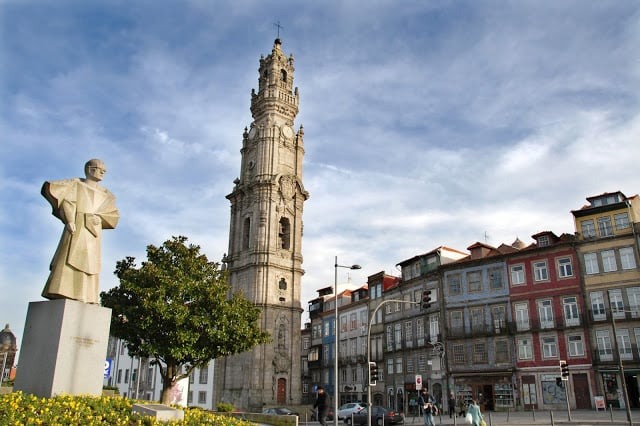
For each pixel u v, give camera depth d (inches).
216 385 2539.4
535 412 1824.6
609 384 1784.0
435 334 2281.0
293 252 2659.9
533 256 2054.6
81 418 545.6
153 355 1321.4
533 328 1979.6
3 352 2283.5
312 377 3314.5
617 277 1849.2
